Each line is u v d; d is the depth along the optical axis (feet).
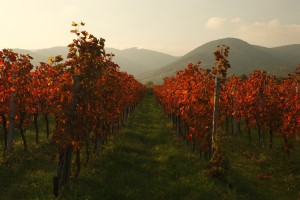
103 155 60.29
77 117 40.91
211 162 49.52
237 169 57.67
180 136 87.66
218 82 54.95
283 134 65.72
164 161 59.00
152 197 41.04
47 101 71.41
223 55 53.31
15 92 58.65
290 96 77.00
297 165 61.11
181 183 45.78
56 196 37.24
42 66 74.69
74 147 41.63
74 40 40.93
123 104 86.28
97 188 41.19
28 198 37.09
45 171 50.08
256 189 47.65
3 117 58.85
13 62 58.80
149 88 386.93
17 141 71.05
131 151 67.31
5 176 46.50
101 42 41.57
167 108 116.47
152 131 96.07
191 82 66.85
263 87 81.76
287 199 45.73
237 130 101.91
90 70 41.47
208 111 61.72
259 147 76.38
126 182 45.75
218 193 41.98
